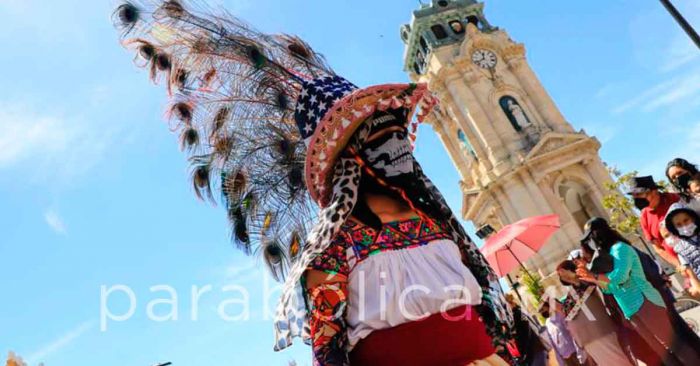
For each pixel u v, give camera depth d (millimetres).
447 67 43875
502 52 44969
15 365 9234
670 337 4891
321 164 2043
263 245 2434
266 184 2471
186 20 2557
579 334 5484
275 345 1938
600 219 5375
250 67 2475
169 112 2645
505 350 2111
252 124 2488
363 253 1886
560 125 41875
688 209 5262
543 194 39250
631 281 5059
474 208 42969
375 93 2066
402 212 2029
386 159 2076
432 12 48000
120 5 2605
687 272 5348
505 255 9875
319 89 2154
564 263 5828
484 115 42469
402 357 1774
